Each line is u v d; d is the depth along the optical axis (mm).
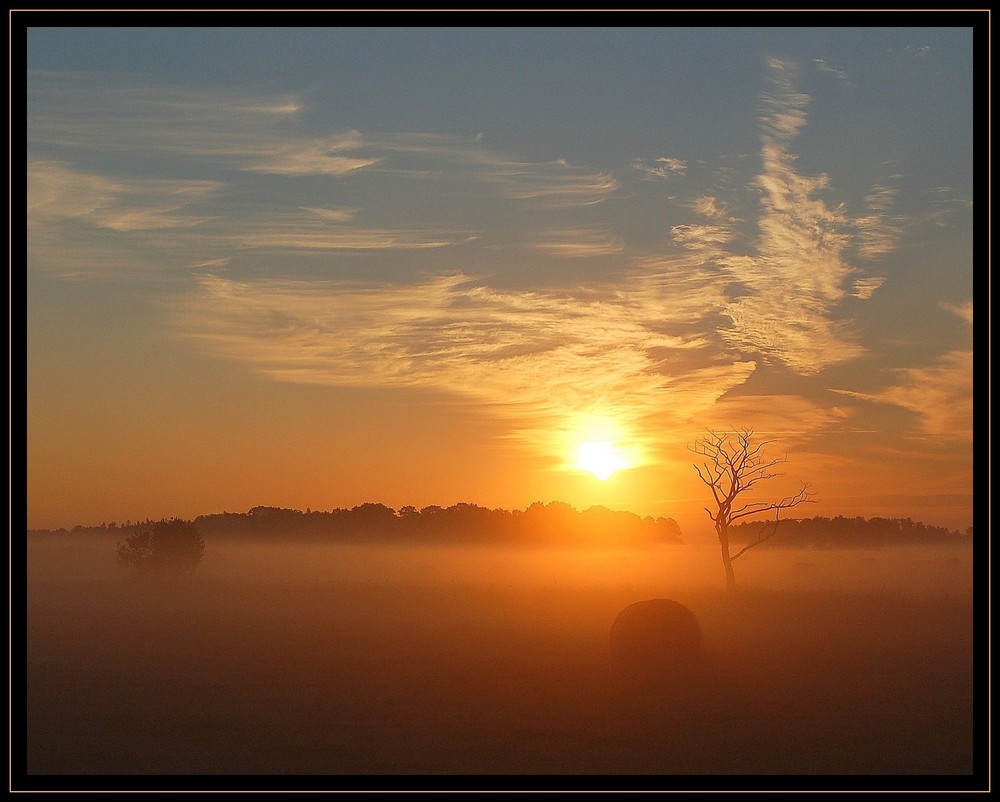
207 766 16406
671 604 23859
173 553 54219
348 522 187250
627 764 16391
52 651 28781
